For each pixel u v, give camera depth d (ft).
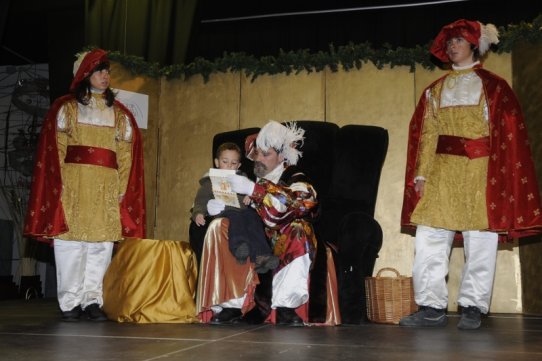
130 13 16.74
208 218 11.62
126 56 15.98
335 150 12.69
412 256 14.79
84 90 11.85
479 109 10.74
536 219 10.37
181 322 11.13
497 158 10.51
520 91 14.28
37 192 11.59
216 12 21.35
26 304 16.43
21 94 24.93
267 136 10.96
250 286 10.56
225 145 11.78
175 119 16.74
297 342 8.30
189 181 16.44
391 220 14.99
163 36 16.83
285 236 10.62
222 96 16.43
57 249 11.71
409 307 11.24
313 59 15.56
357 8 20.31
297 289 10.47
